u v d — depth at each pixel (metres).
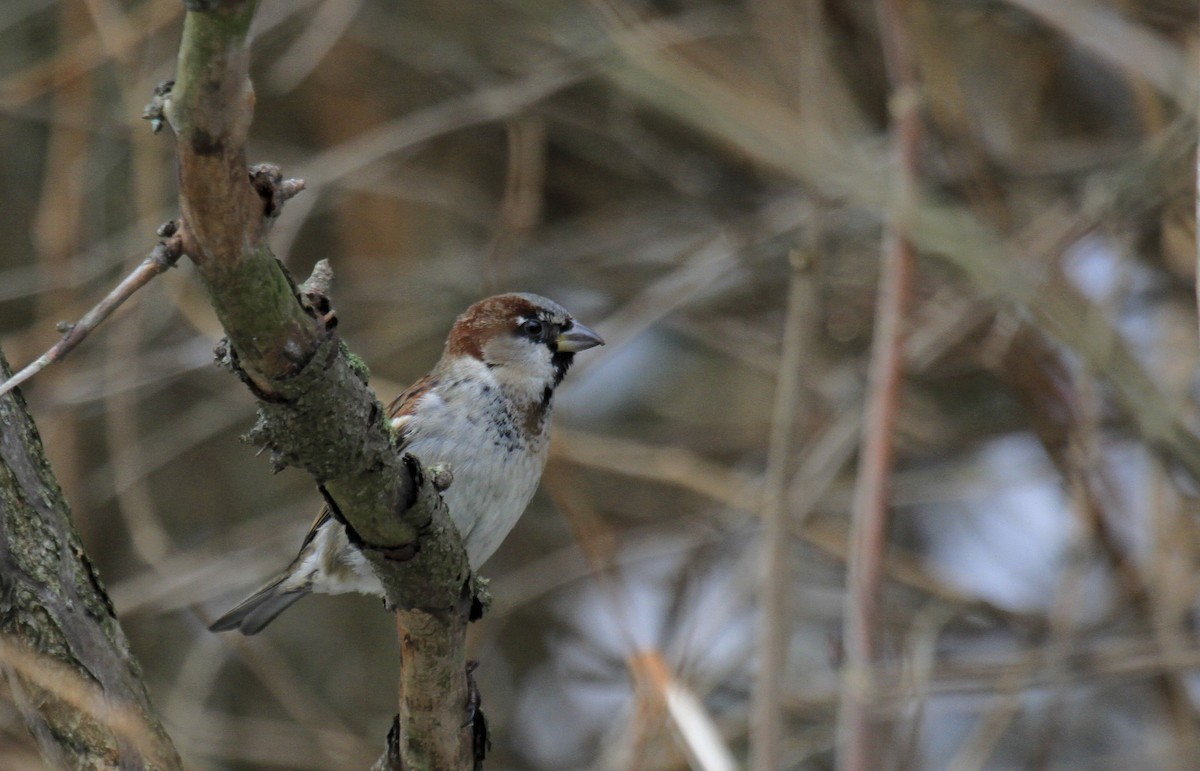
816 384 11.23
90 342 10.83
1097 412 9.91
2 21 11.72
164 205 11.12
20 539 5.05
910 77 8.67
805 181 9.27
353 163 11.15
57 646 5.00
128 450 10.45
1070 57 12.41
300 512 11.38
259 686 11.95
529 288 13.06
